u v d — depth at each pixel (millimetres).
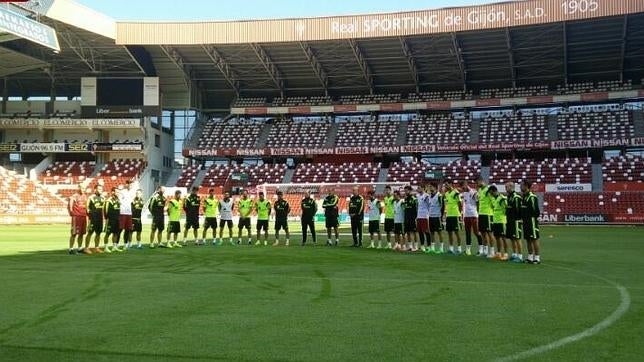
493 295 8445
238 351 5352
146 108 46094
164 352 5312
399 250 16812
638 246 18547
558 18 36438
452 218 15781
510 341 5699
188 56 45469
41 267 11969
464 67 44688
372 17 40125
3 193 39312
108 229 16297
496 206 13844
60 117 48031
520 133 45875
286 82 48812
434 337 5871
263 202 19500
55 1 35844
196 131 51344
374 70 46250
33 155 50406
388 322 6582
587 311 7195
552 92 44969
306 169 48594
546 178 43062
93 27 39031
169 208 18250
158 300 7996
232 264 12695
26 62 42438
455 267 12141
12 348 5430
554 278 10312
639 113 44781
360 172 47500
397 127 49375
